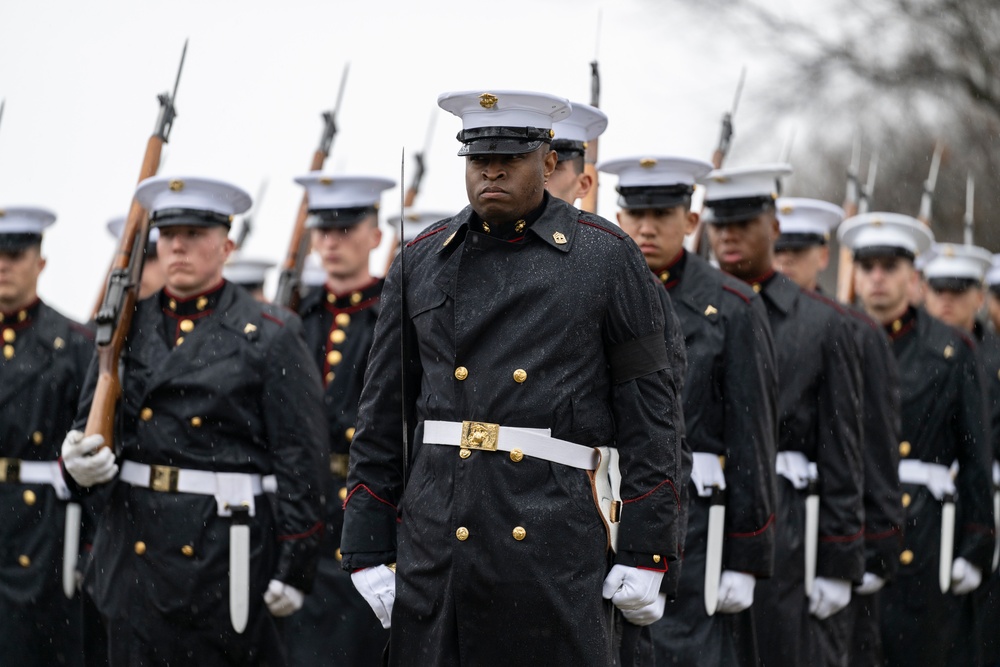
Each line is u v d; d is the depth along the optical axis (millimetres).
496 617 13586
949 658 24609
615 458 14039
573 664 13562
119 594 19188
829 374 20625
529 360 13703
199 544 19078
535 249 13953
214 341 19578
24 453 21812
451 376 13906
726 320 18656
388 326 14516
